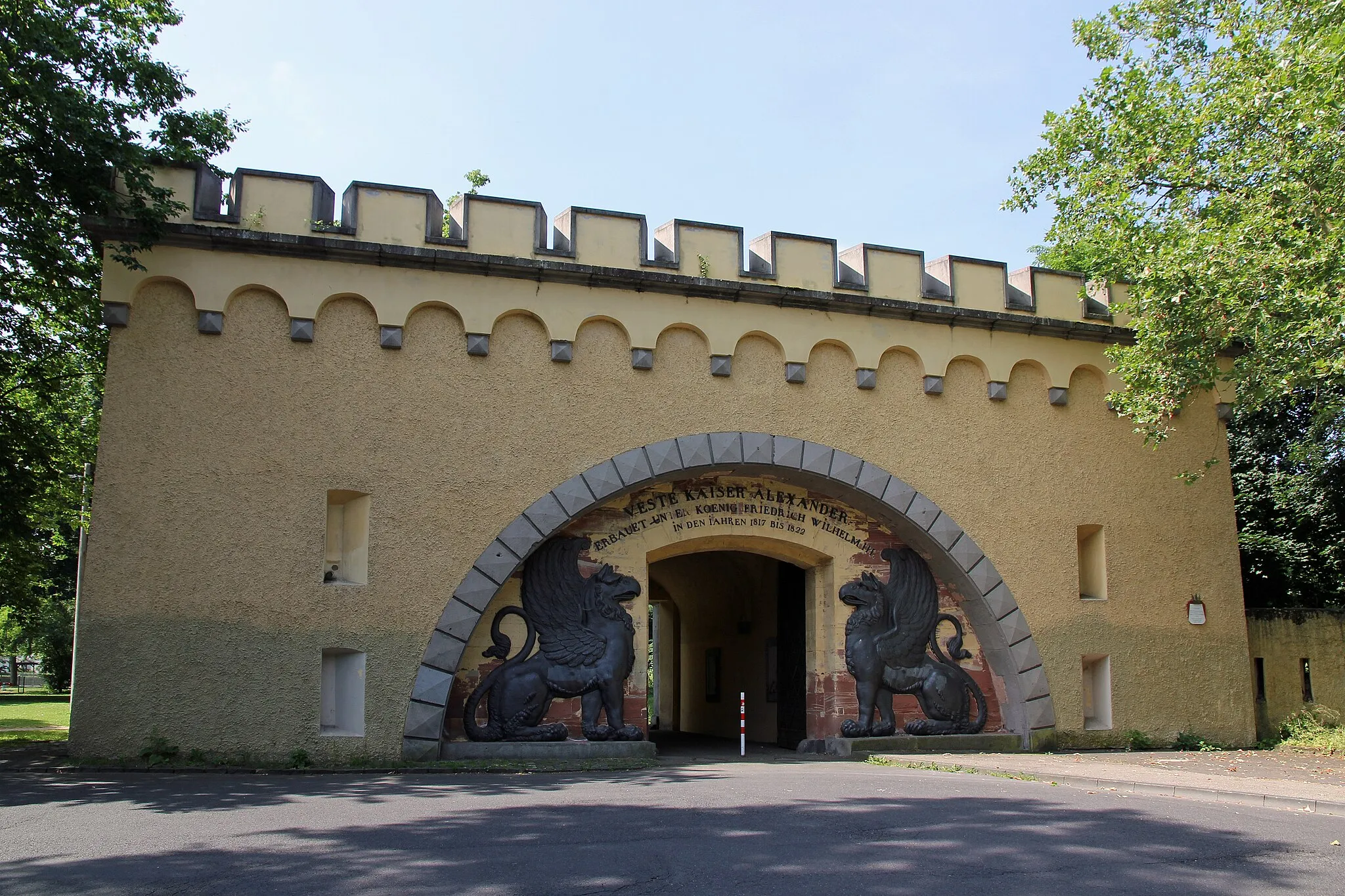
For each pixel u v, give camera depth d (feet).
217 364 50.01
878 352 60.23
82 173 48.03
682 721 94.02
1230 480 67.67
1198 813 35.70
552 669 53.42
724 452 56.39
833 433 59.06
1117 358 60.23
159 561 48.01
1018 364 63.72
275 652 48.62
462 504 52.03
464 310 53.21
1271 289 53.01
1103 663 63.10
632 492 56.24
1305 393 73.77
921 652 60.39
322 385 51.13
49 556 81.87
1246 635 66.39
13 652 158.30
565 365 54.70
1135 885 25.17
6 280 56.49
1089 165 62.03
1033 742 59.88
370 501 50.88
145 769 45.34
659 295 56.44
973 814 34.50
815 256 59.67
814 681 60.64
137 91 51.90
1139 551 64.64
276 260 51.06
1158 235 58.39
